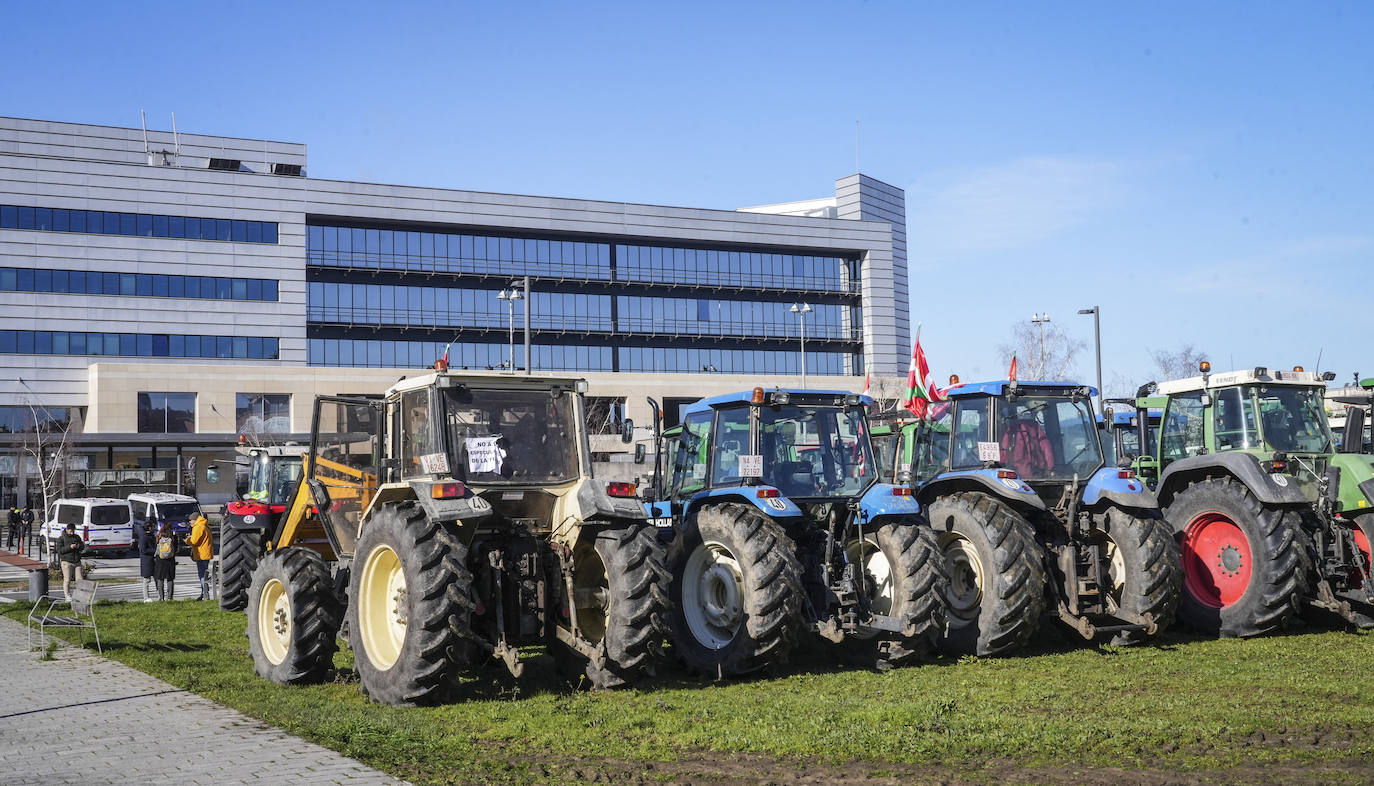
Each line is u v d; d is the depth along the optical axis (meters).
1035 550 10.45
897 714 7.64
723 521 9.84
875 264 77.75
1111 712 7.64
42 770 6.54
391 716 8.02
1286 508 11.39
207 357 60.72
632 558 8.95
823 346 77.38
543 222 68.19
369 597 9.08
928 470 12.52
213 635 13.76
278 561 10.05
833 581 10.12
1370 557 11.47
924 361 15.06
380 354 65.44
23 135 69.12
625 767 6.52
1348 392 15.26
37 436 51.31
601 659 8.75
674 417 69.00
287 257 62.59
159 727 7.73
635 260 71.62
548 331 68.81
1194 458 12.03
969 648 10.53
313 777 6.24
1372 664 9.47
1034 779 6.04
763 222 74.38
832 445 10.95
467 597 8.48
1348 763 6.20
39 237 57.88
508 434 9.41
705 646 9.94
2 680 10.00
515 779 6.21
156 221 60.19
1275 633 11.56
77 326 58.41
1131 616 10.70
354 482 10.26
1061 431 12.01
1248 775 5.99
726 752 6.86
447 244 66.94
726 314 74.19
